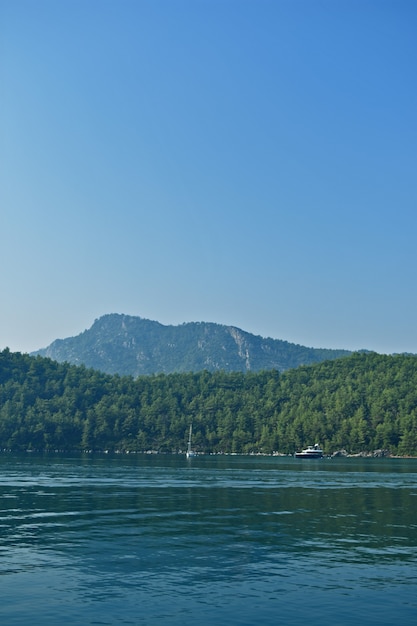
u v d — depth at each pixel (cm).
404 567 5475
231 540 6625
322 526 7619
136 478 15875
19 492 11644
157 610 4316
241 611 4322
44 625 4028
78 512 8725
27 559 5650
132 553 5925
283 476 17550
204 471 19738
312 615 4269
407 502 10406
